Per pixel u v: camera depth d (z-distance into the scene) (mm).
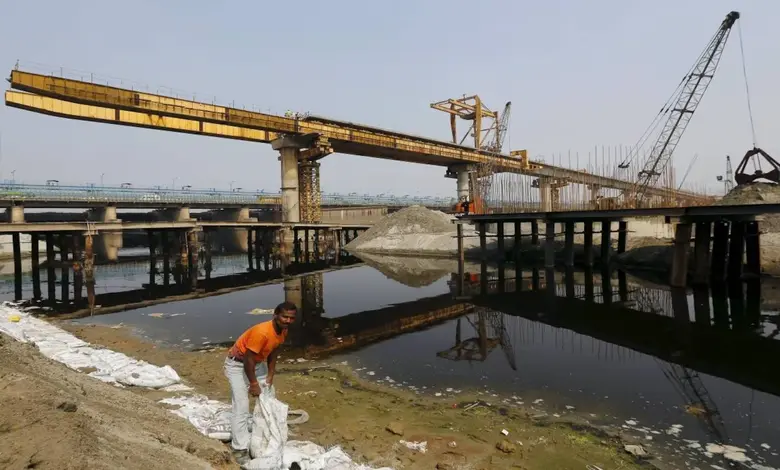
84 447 3910
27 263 43625
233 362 6324
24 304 21625
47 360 7637
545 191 40344
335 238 47938
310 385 10125
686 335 14703
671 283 24062
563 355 12703
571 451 7023
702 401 9234
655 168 46500
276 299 22812
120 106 40375
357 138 58125
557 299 21609
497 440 7367
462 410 8734
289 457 5977
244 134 52562
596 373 11117
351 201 94062
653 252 32125
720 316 17250
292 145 53750
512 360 12242
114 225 31016
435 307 20234
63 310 20047
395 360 12227
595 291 23594
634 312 18375
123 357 10875
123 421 5375
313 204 56438
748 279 25719
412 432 7625
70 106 39219
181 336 15031
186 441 5492
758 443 7355
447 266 37781
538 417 8414
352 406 8859
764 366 11516
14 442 3762
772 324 15938
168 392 8844
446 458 6703
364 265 40719
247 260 51844
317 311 19625
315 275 33656
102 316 18625
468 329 16016
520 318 17766
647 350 13109
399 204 100938
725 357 12328
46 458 3648
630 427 7984
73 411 4723
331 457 6137
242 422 6227
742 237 25500
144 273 36219
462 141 96188
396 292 24766
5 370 5223
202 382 10062
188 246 38156
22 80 35312
